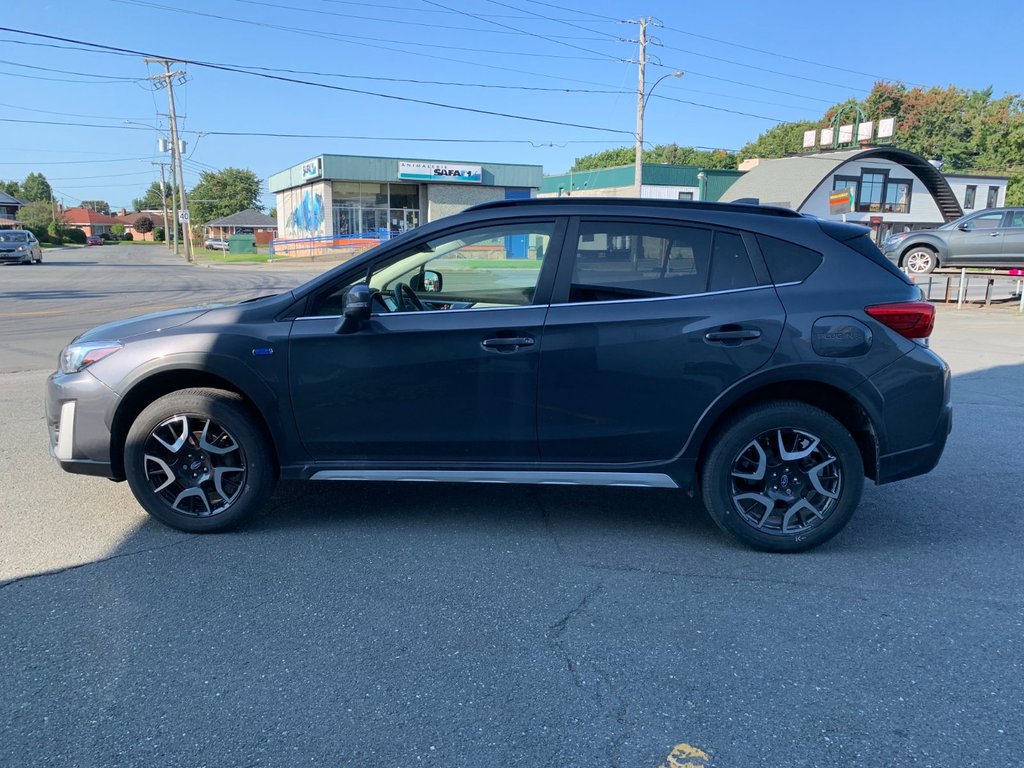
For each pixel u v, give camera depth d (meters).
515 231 3.88
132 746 2.41
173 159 50.12
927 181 44.31
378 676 2.80
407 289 4.02
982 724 2.53
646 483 3.86
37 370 8.96
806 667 2.87
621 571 3.69
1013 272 16.23
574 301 3.80
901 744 2.43
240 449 3.96
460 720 2.55
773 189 41.16
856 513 4.52
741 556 3.88
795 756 2.38
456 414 3.85
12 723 2.51
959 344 11.38
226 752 2.38
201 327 3.93
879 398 3.71
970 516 4.48
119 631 3.09
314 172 45.19
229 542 3.99
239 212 103.31
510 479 3.91
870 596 3.45
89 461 4.02
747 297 3.73
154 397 4.14
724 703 2.64
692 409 3.75
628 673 2.83
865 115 59.06
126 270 34.97
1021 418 6.83
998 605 3.37
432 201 46.62
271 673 2.81
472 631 3.12
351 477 3.98
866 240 3.91
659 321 3.72
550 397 3.79
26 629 3.10
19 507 4.48
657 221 3.82
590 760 2.36
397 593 3.44
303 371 3.84
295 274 32.78
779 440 3.77
